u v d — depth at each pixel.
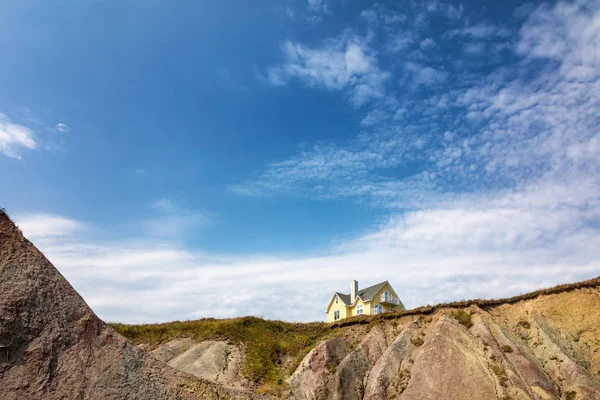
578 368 35.34
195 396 29.39
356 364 43.31
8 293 24.78
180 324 56.66
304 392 42.09
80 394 24.20
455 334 40.94
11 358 23.33
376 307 63.62
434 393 36.31
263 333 53.78
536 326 41.00
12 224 27.86
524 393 33.75
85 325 27.02
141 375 27.62
